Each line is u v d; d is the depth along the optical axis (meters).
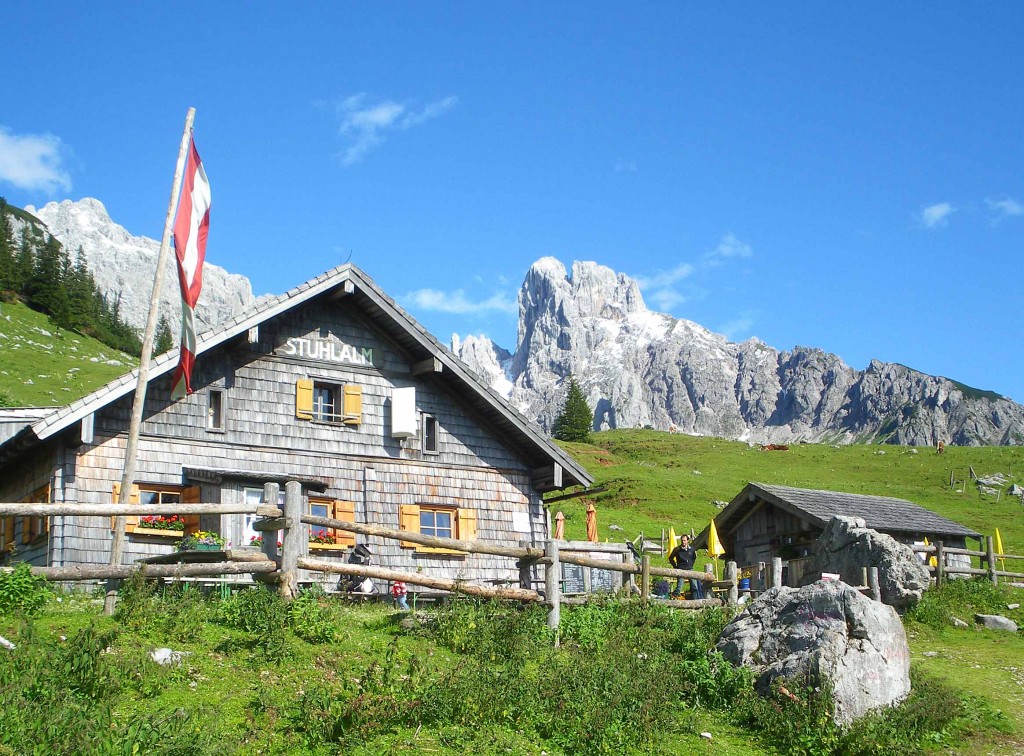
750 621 18.62
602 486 30.19
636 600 20.73
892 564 27.33
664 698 15.70
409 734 13.25
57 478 22.97
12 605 14.43
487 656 16.36
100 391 23.17
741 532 39.34
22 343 109.75
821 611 17.81
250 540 24.08
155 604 15.27
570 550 28.08
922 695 17.19
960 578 31.33
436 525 28.42
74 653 12.45
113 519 23.31
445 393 29.28
